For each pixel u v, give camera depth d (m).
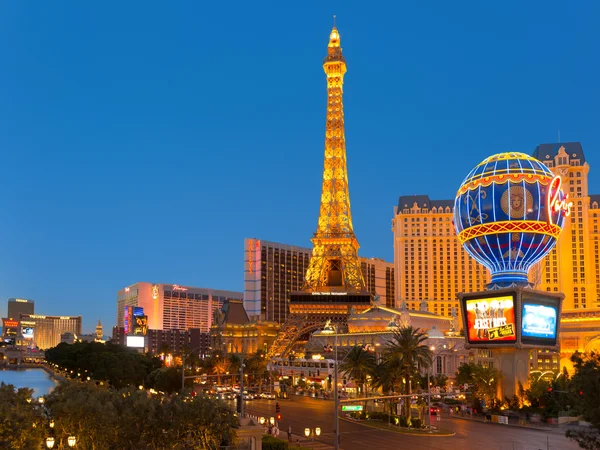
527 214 153.25
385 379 126.19
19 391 81.25
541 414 134.88
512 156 159.00
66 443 72.31
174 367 182.00
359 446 98.19
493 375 155.62
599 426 61.41
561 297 156.88
